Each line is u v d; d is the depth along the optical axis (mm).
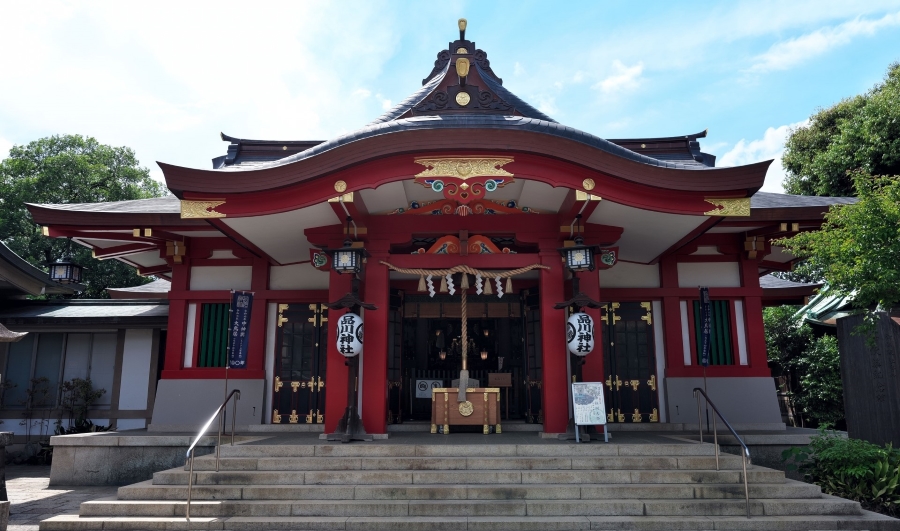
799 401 17922
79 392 15172
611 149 9289
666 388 12250
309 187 9289
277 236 11078
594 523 6770
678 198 9430
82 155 26094
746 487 7113
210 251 12883
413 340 15930
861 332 9430
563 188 9664
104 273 25703
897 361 9172
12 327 15344
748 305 12469
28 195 24312
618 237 10664
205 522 6883
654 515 7047
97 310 15930
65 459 10617
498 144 8992
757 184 9203
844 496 8172
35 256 24391
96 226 11273
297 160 9117
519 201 10547
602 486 7418
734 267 12789
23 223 24281
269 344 12695
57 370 15719
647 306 12750
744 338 12445
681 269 12812
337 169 9055
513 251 11352
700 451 8359
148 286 17750
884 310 9531
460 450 8406
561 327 10281
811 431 11453
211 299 12688
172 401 12195
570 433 9555
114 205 12164
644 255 12453
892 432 9273
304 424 12281
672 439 9781
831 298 15445
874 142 18562
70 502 9055
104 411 15375
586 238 10625
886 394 9430
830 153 20344
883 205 8766
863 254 8898
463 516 6996
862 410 10008
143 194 27625
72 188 25219
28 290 13531
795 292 15281
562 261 10531
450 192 9203
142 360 15633
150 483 7879
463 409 10891
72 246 24953
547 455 8359
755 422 11891
